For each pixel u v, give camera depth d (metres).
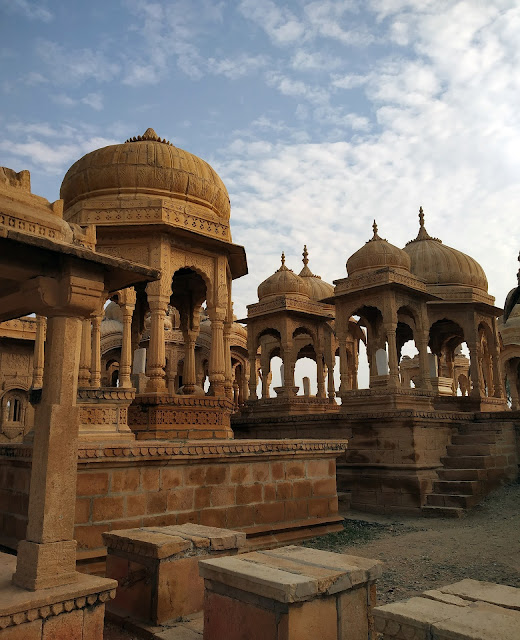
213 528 6.36
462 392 27.42
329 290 24.06
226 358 12.52
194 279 13.65
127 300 11.64
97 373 11.16
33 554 4.34
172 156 11.66
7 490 8.01
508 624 3.38
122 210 10.73
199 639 4.94
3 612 3.84
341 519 10.16
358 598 4.51
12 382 20.00
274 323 19.69
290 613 3.99
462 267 19.09
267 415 18.64
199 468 8.24
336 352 22.23
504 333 22.59
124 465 7.45
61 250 4.64
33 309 4.98
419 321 16.38
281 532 9.15
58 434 4.60
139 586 5.57
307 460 9.83
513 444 14.11
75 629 4.23
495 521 10.86
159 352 10.66
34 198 5.05
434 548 8.79
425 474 12.83
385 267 16.00
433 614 3.57
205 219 11.27
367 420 13.75
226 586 4.50
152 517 7.61
